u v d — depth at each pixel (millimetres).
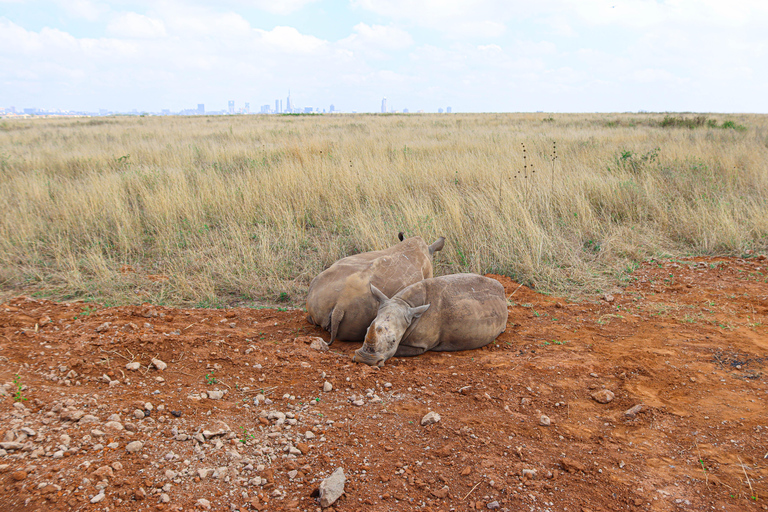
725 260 7438
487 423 3529
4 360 4031
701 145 14562
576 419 3609
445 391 4012
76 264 7047
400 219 8188
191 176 11359
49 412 3301
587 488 2842
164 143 18125
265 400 3750
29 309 5547
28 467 2752
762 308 5605
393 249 5820
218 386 3924
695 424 3457
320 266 7320
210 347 4566
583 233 8492
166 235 8195
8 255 7266
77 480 2693
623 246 7902
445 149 15781
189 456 3025
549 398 3895
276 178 10320
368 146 15641
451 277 5184
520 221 8172
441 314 4852
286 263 7355
